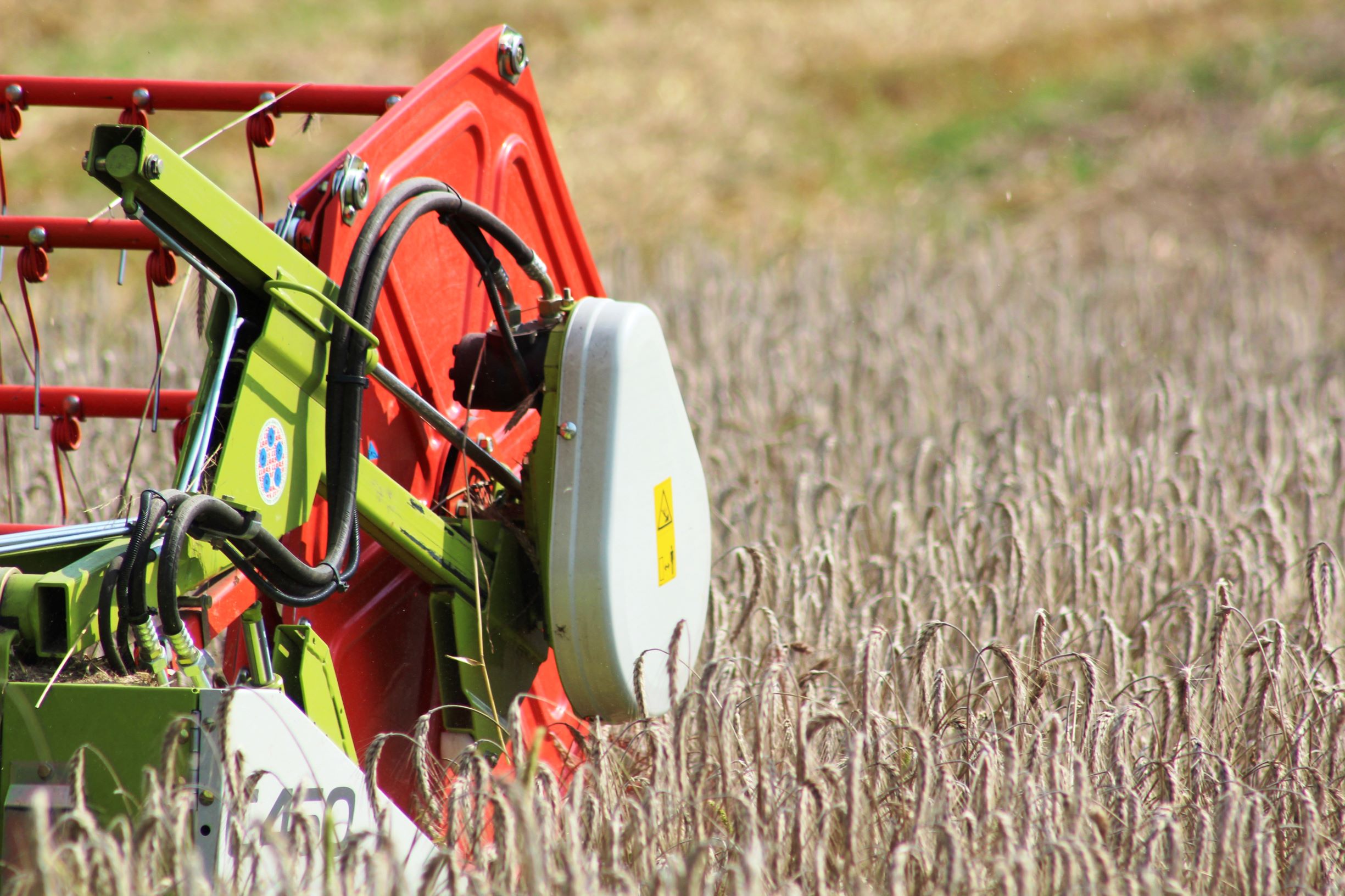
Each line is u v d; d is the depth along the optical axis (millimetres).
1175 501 20312
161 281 13727
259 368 10414
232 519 9734
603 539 11922
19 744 9047
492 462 12484
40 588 8969
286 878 8250
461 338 14391
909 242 49219
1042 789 11148
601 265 45719
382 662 13102
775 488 21734
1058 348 31969
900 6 86562
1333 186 56656
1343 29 77562
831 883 10305
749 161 63906
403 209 11484
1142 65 76562
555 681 14531
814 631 16016
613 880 9820
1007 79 75750
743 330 31719
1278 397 25812
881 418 26141
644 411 12375
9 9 74688
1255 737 12766
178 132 60531
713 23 83250
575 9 84625
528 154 15562
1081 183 60938
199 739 8914
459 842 10555
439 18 80875
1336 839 11883
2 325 30297
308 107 15016
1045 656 14008
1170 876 9914
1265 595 16438
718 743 11102
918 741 11023
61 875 8180
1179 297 39281
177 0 81375
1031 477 20406
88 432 22969
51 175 52938
